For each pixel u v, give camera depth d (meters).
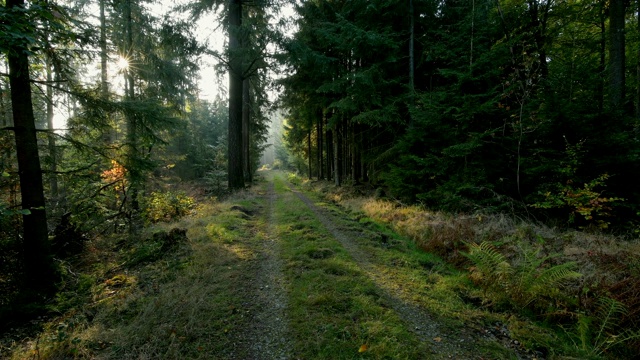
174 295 4.14
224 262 5.52
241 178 14.51
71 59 6.20
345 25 11.98
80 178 6.96
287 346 3.11
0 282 4.93
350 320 3.53
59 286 4.98
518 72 8.19
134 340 3.17
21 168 4.98
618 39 8.57
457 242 6.17
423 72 13.13
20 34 2.92
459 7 11.48
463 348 3.06
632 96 10.11
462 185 8.75
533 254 4.41
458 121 9.44
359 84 11.79
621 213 7.09
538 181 8.19
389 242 6.99
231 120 14.06
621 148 7.15
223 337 3.26
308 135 28.03
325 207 11.94
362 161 16.08
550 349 3.00
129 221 8.73
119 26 10.92
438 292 4.34
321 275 4.85
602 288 3.69
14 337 3.50
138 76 11.51
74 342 3.11
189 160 25.73
